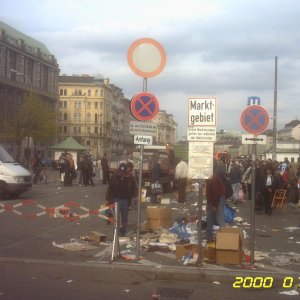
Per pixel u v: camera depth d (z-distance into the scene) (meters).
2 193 21.80
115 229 10.05
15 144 85.50
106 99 146.62
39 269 9.19
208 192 11.89
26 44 110.31
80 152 50.81
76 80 143.75
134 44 9.56
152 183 22.48
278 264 9.75
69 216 12.99
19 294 7.60
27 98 83.31
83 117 142.62
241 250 9.68
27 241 11.91
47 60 118.69
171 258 10.08
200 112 9.70
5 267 9.29
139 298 7.57
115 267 9.17
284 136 76.88
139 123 9.88
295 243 12.39
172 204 22.08
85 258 10.02
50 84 121.00
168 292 7.99
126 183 12.62
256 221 17.05
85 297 7.55
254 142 9.93
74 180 39.16
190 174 9.69
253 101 10.13
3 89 96.44
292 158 53.56
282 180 19.66
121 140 164.25
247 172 24.56
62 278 8.75
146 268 9.08
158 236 12.55
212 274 8.73
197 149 9.70
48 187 31.00
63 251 10.73
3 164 22.12
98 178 45.41
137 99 9.86
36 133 82.19
